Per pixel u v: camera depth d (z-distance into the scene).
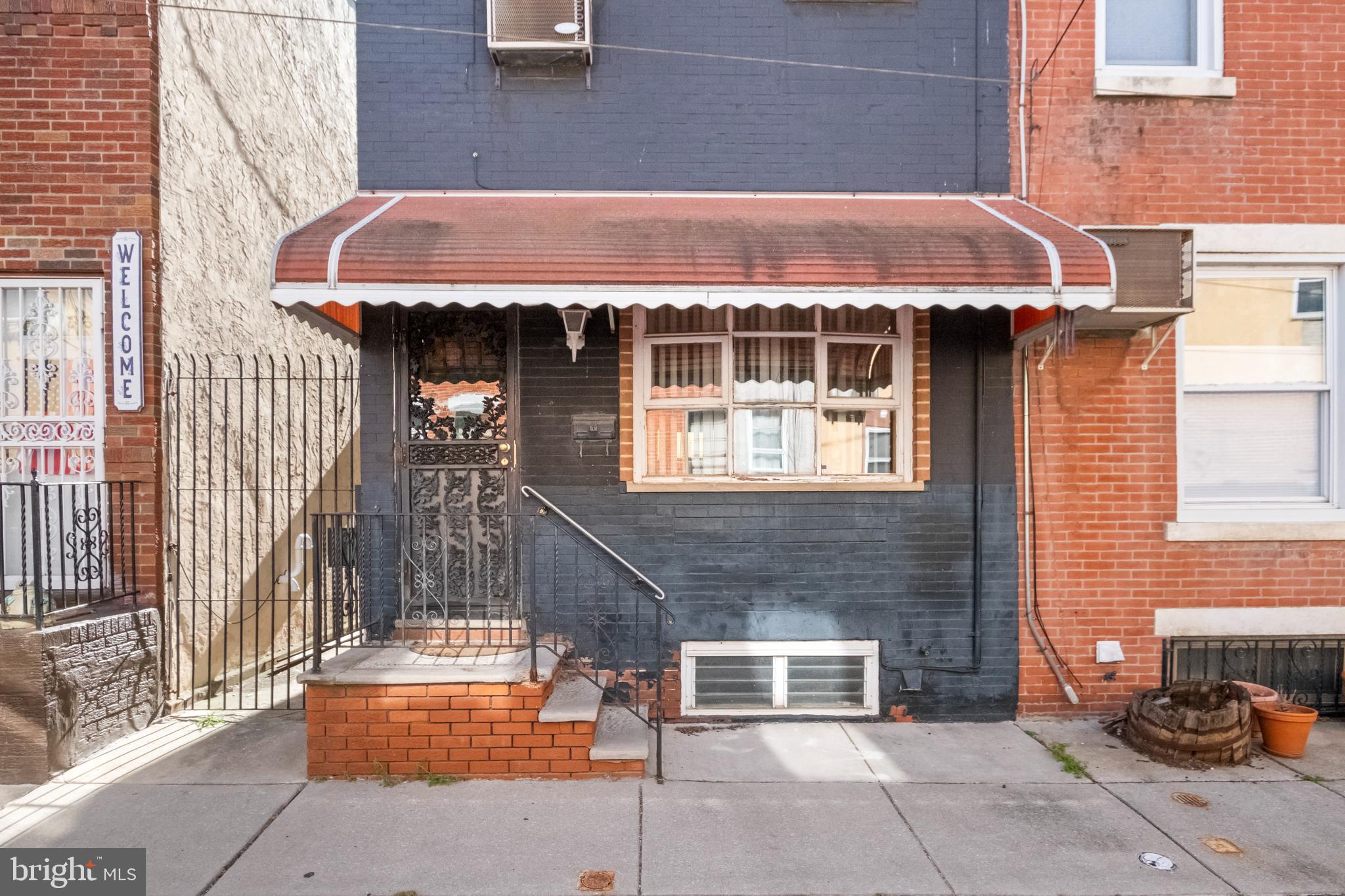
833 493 5.31
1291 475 5.59
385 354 5.22
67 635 4.43
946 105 5.42
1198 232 5.35
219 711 5.39
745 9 5.38
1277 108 5.38
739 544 5.30
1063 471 5.37
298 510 7.48
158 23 5.19
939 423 5.37
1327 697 5.49
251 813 3.97
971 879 3.47
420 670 4.44
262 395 6.88
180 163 5.54
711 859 3.60
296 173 7.76
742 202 5.27
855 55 5.41
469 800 4.13
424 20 5.28
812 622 5.32
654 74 5.37
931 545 5.35
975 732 5.16
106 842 3.69
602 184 5.36
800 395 5.41
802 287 4.28
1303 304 5.55
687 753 4.77
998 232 4.57
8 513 5.13
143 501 5.12
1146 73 5.49
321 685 4.34
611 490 5.28
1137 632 5.38
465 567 5.12
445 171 5.31
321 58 8.40
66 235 5.03
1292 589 5.38
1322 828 3.93
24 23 5.00
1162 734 4.69
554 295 4.23
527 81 5.33
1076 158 5.39
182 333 5.60
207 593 5.86
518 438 5.26
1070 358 5.37
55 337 5.11
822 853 3.66
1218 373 5.54
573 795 4.20
